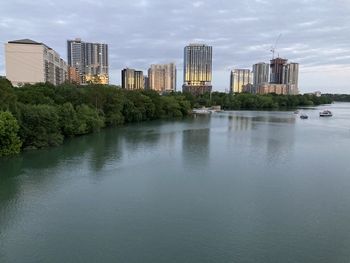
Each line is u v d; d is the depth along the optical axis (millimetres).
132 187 48625
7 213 39312
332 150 75500
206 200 43812
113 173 55594
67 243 32750
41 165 60000
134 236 34188
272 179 52781
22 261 29719
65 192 46344
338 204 42625
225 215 39219
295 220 37969
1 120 64438
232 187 48875
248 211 40375
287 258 30391
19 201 42969
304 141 88062
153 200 43688
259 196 45344
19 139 69375
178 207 41469
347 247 32312
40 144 74688
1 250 31391
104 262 29703
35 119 74125
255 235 34531
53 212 39688
